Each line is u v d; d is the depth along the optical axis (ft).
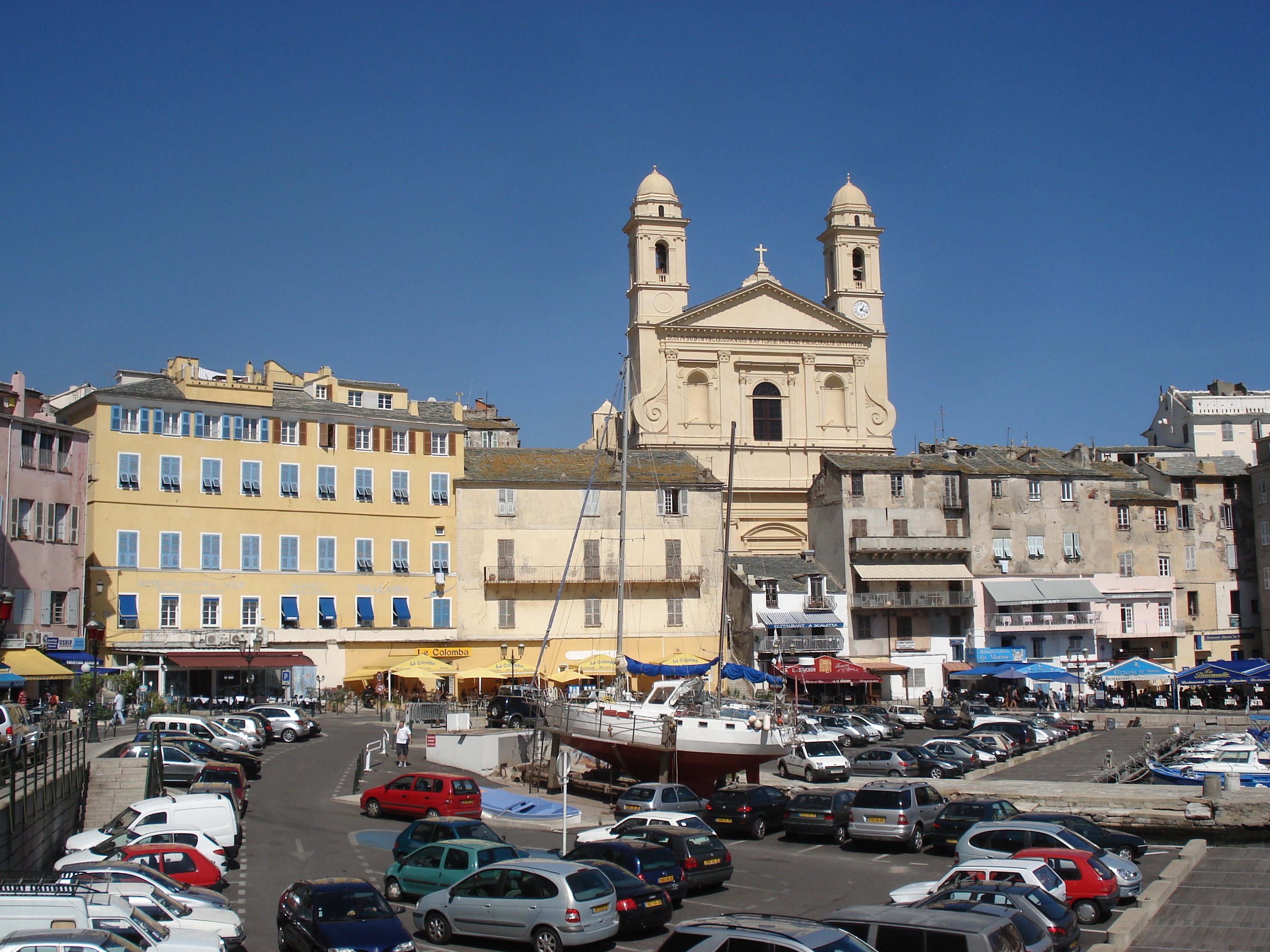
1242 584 368.48
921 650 335.06
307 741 222.07
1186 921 113.09
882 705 305.94
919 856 144.97
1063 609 345.51
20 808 111.75
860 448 370.94
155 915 92.02
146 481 269.64
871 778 205.36
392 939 90.22
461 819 123.24
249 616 277.64
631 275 376.07
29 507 233.35
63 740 138.51
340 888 96.02
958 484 346.33
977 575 341.21
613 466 318.24
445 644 297.33
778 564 339.16
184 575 271.49
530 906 97.50
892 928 75.82
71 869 100.17
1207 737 248.52
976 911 80.53
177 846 114.01
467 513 303.89
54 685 223.71
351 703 274.36
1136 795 179.83
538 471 314.55
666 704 189.57
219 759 178.91
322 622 285.23
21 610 229.25
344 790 175.42
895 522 340.39
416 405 305.53
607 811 170.09
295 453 286.87
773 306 371.76
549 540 307.17
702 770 180.34
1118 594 352.90
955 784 191.72
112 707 210.38
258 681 276.41
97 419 266.16
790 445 365.61
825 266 396.37
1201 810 172.96
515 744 207.92
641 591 312.09
